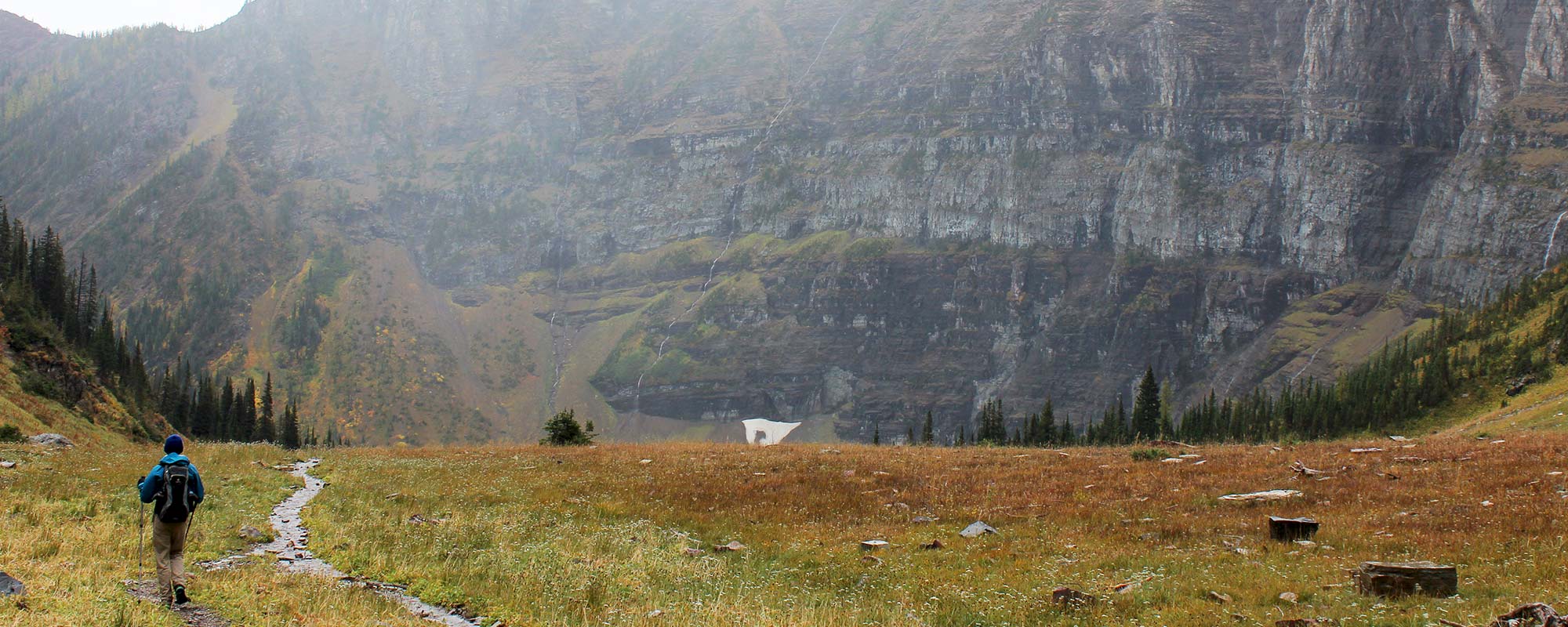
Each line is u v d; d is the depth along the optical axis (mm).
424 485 49125
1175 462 52375
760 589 27484
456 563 28359
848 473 51969
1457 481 40531
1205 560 29250
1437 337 194375
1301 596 24469
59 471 44219
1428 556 28234
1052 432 156625
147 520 32125
